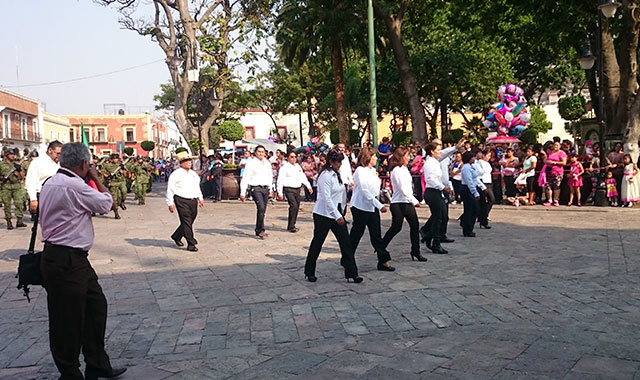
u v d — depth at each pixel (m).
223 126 35.44
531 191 15.89
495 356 4.58
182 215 10.09
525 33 21.00
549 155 15.73
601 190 15.27
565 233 10.90
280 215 15.83
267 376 4.39
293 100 42.19
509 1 20.00
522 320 5.58
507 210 15.13
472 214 10.73
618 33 19.78
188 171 10.17
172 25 23.97
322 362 4.62
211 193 22.70
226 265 8.70
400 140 31.19
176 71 24.34
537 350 4.69
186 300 6.69
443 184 9.84
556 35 19.12
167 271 8.41
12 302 6.84
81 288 4.24
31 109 51.50
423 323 5.55
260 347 5.04
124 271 8.49
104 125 68.44
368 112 34.84
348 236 7.32
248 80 23.38
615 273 7.49
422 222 13.20
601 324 5.39
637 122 16.22
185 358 4.84
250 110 52.16
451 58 27.89
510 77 30.64
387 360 4.60
